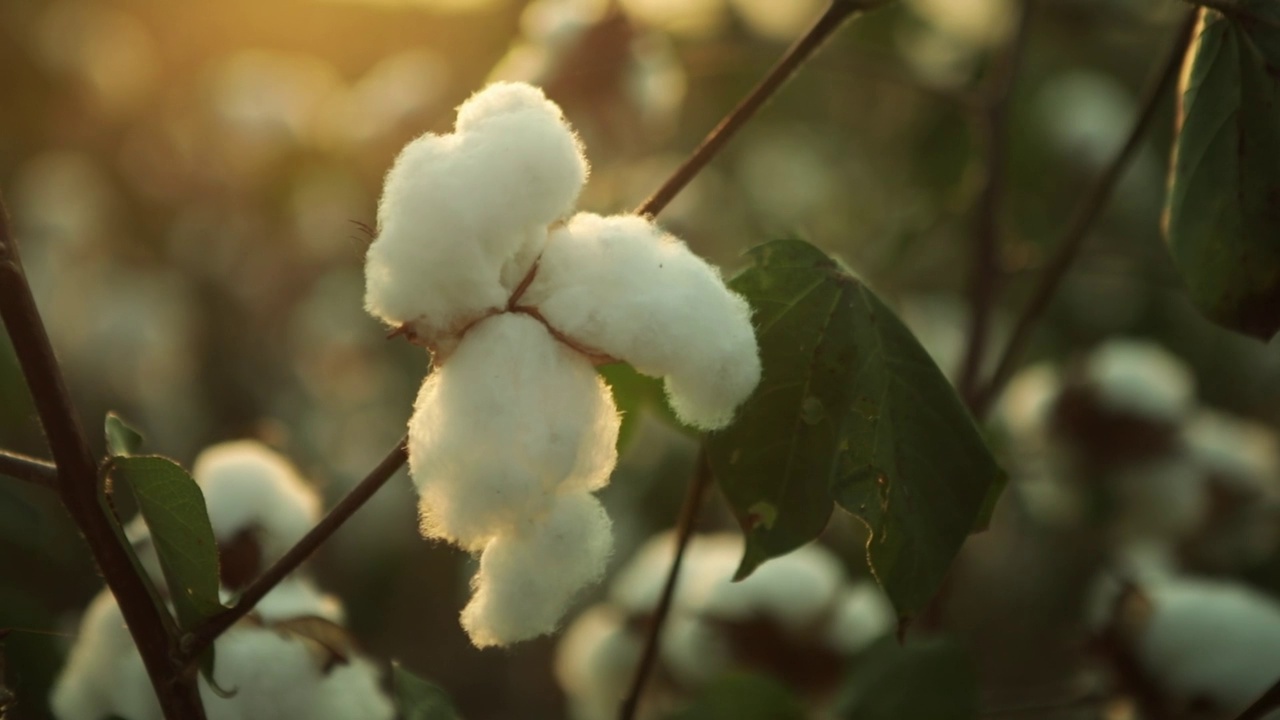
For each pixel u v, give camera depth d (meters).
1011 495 1.11
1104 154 1.19
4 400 0.93
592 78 0.80
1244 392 1.26
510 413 0.47
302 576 0.63
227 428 1.33
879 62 0.98
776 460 0.52
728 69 1.20
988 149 0.89
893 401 0.52
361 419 1.35
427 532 0.49
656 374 0.49
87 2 1.48
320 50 1.41
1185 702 0.72
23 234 1.39
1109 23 1.12
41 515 0.84
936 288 1.25
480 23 1.11
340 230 1.40
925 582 0.52
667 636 0.79
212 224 1.42
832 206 1.33
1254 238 0.57
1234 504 0.95
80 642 0.61
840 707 0.65
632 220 0.50
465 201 0.48
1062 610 1.15
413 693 0.55
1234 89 0.57
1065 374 0.97
